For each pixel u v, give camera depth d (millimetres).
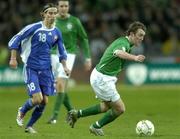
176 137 37062
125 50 35469
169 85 96500
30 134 37219
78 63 95812
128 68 95750
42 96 37938
